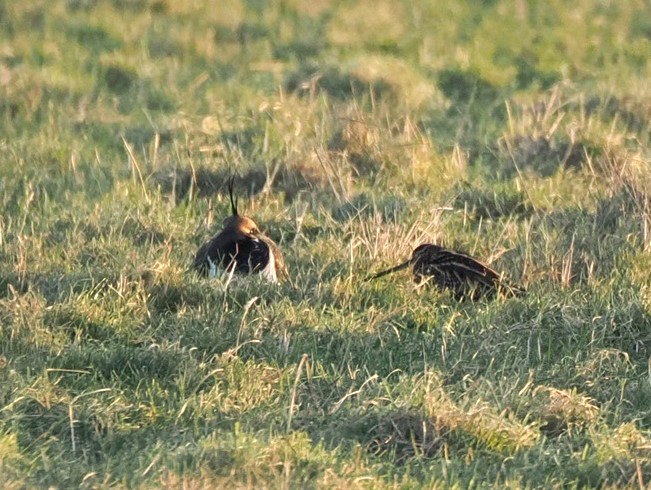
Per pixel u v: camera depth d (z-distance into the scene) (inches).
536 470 832.3
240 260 1161.4
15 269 1129.4
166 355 974.4
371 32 2246.6
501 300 1116.5
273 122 1646.2
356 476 804.0
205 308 1075.3
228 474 795.4
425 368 952.3
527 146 1553.9
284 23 2268.7
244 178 1455.5
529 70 2066.9
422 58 2065.7
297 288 1119.6
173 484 772.0
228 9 2314.2
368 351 1012.5
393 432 863.7
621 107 1733.5
